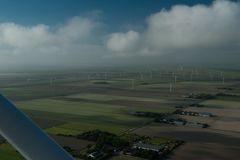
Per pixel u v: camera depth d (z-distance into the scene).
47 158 3.86
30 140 3.86
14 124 3.83
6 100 3.90
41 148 3.88
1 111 3.79
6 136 3.80
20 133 3.83
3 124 3.79
